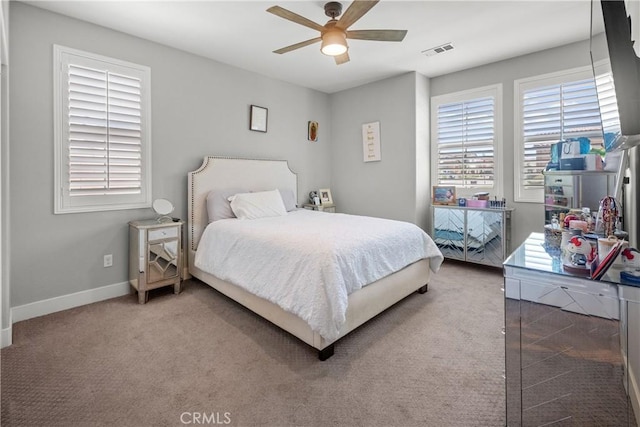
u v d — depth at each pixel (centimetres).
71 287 274
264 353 203
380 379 177
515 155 371
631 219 156
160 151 324
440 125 433
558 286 130
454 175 423
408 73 418
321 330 184
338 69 404
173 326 240
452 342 216
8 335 211
